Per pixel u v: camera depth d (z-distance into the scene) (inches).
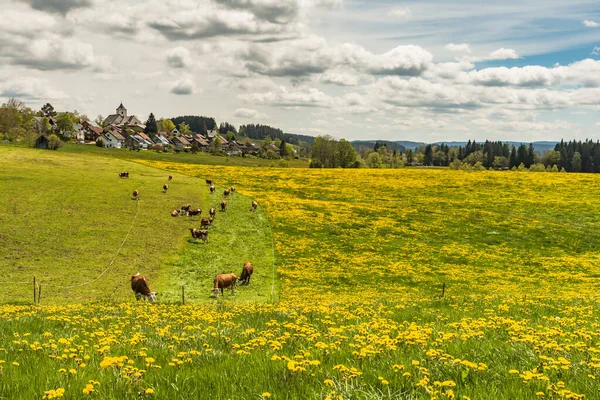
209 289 1461.6
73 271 1478.8
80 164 3462.1
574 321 542.3
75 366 291.6
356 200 3043.8
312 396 224.4
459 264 1897.1
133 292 1334.9
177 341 381.4
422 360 296.4
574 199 3161.9
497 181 3767.2
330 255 1946.4
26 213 2026.3
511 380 255.4
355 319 575.5
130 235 1925.4
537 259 1988.2
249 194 2987.2
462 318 566.6
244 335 425.1
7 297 1197.1
